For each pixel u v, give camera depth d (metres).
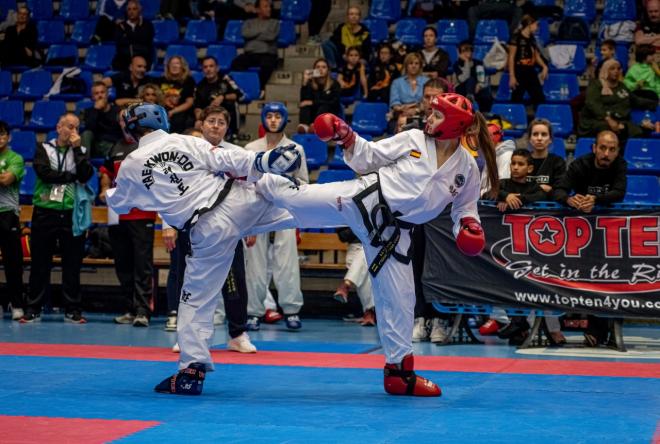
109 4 16.39
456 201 5.46
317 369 6.59
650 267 7.76
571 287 7.91
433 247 8.25
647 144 12.38
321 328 9.98
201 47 16.14
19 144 14.14
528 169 8.28
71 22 17.19
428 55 14.03
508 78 14.14
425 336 8.77
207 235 5.32
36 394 5.36
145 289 9.95
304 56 15.62
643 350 7.95
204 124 7.03
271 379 6.07
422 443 4.01
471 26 15.30
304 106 13.53
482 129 5.30
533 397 5.35
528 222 8.04
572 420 4.60
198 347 5.38
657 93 13.33
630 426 4.44
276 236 9.76
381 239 5.24
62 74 15.30
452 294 8.20
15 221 10.41
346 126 5.16
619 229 7.84
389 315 5.35
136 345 8.17
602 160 7.89
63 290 10.38
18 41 15.99
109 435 4.16
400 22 15.65
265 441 4.04
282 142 8.95
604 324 8.25
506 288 8.08
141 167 5.39
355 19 14.91
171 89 13.45
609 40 13.42
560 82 14.12
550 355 7.54
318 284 11.32
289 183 5.28
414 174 5.12
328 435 4.18
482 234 5.39
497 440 4.09
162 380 5.95
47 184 10.16
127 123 5.54
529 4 15.50
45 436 4.13
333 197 5.20
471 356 7.44
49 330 9.46
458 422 4.53
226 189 5.39
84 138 12.94
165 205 5.38
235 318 7.54
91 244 11.85
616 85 12.95
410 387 5.37
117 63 15.30
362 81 14.30
